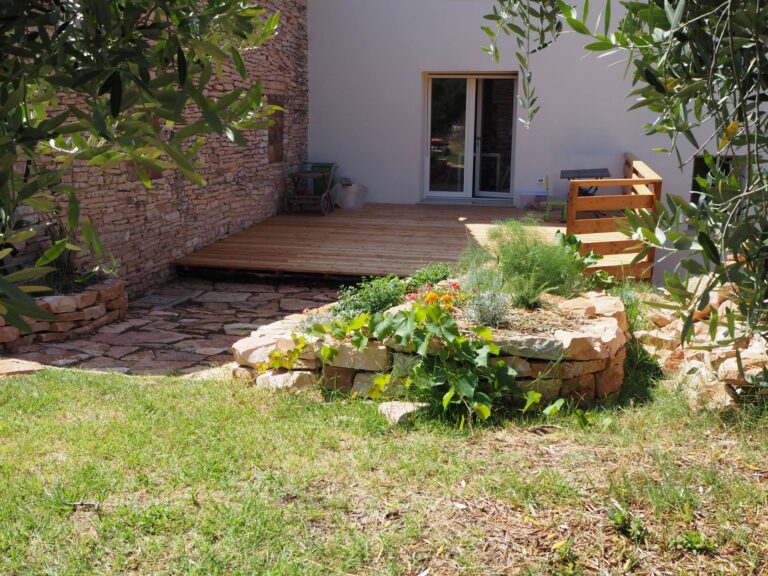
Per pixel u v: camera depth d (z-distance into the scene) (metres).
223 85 11.48
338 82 15.54
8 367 6.21
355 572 3.18
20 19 1.37
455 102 15.45
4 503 3.69
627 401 5.09
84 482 3.92
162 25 1.44
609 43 1.75
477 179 15.71
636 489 3.71
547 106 14.58
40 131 1.35
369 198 15.86
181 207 11.16
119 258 9.61
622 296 7.10
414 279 7.66
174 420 4.81
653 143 14.26
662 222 1.70
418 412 4.83
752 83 1.67
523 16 2.44
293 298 9.98
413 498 3.74
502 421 4.77
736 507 3.52
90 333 8.17
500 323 5.46
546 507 3.61
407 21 14.95
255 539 3.39
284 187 14.94
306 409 5.03
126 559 3.27
